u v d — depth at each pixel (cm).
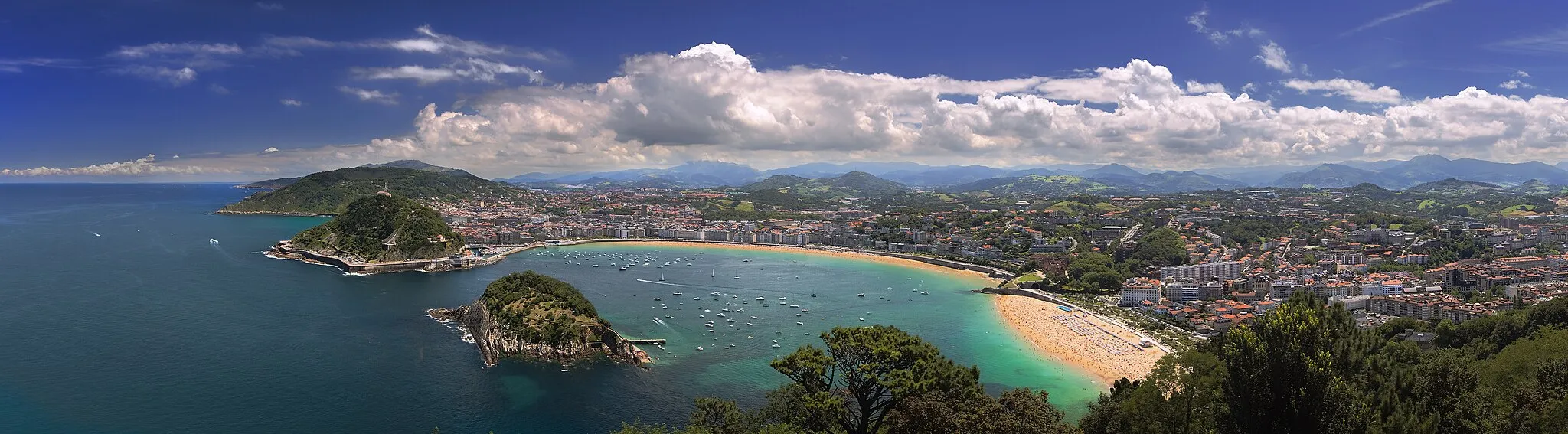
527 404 16538
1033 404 9144
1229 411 8975
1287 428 8306
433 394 17075
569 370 18988
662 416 16012
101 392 16700
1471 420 8638
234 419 15400
